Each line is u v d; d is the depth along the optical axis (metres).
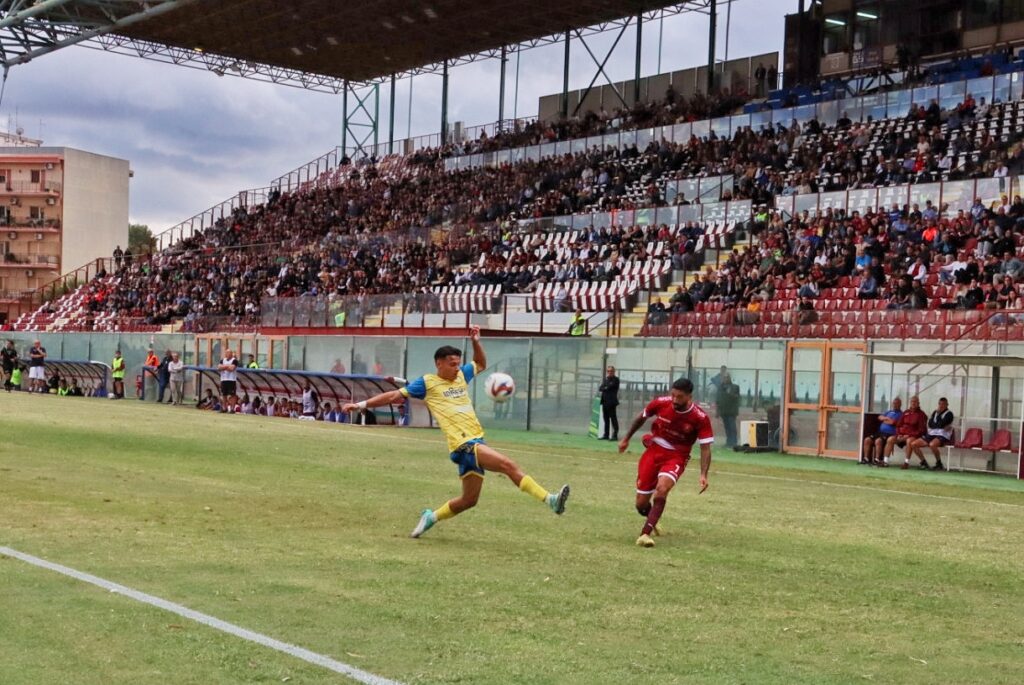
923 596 8.99
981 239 30.83
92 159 99.56
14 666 6.12
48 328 64.94
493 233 47.50
